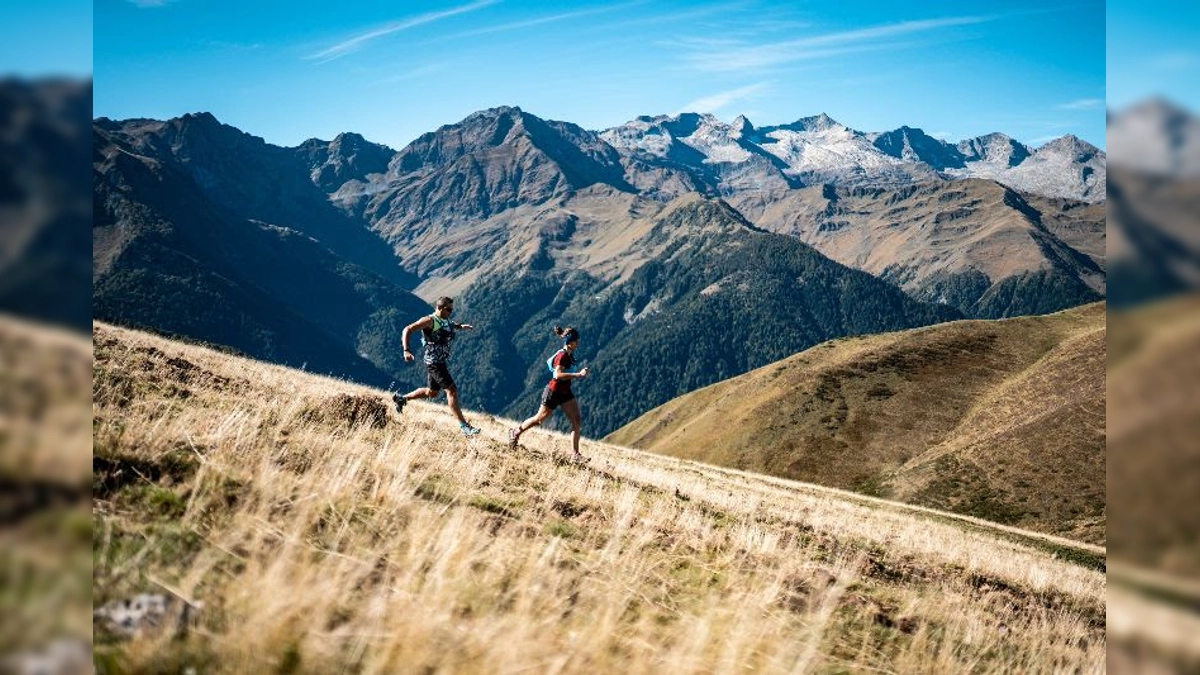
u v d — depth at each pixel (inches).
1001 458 4033.0
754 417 5565.9
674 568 279.0
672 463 1153.4
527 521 286.2
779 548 362.0
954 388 5275.6
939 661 251.0
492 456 427.2
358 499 246.7
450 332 495.5
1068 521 3454.7
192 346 836.6
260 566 173.9
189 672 126.6
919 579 400.5
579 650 170.7
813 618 253.0
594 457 625.3
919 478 4210.1
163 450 238.2
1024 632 339.0
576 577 231.9
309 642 144.9
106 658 124.3
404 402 495.5
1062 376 4702.3
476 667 150.9
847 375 5684.1
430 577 186.1
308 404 417.1
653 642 193.3
